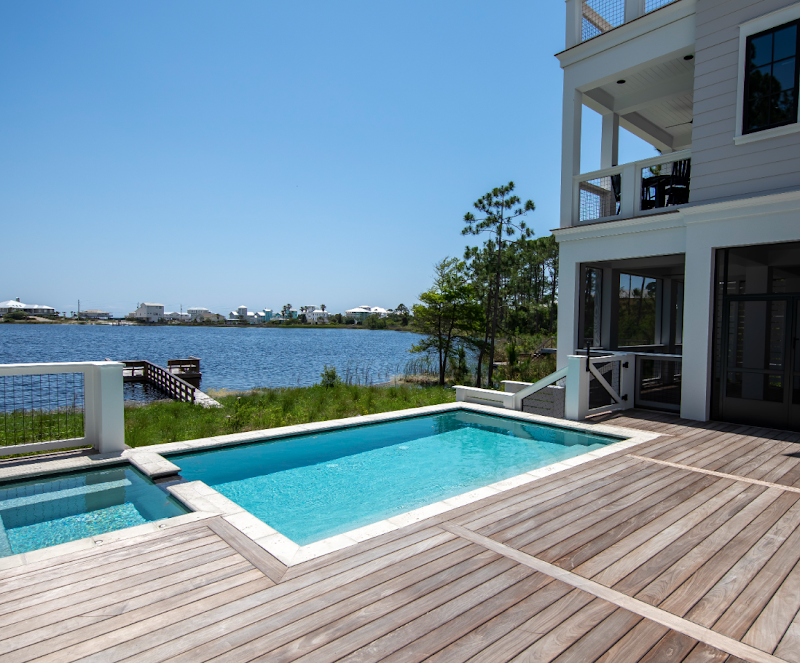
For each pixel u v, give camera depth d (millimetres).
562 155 8609
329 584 2346
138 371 21109
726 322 6547
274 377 24453
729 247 6441
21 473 4359
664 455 4918
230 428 8211
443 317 17953
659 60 7441
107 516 3736
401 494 4641
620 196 8641
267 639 1885
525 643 1868
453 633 1931
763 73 6082
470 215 17109
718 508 3463
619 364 7566
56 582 2375
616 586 2354
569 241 8508
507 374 16172
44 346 46656
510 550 2748
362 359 34906
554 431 6652
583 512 3365
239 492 4648
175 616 2059
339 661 1744
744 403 6430
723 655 1814
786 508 3471
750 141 6199
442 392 13016
